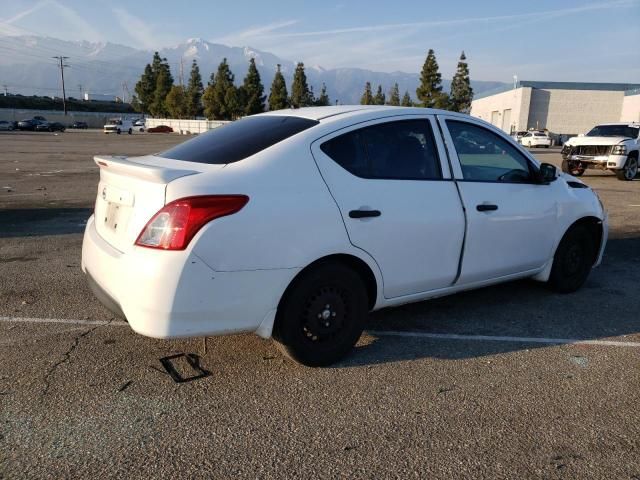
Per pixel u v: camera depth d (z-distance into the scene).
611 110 60.25
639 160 16.86
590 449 2.78
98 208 3.80
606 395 3.34
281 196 3.26
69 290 5.16
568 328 4.43
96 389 3.29
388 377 3.53
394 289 3.83
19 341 3.97
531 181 4.76
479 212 4.20
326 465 2.62
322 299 3.50
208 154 3.56
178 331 3.03
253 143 3.54
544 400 3.27
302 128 3.61
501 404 3.21
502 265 4.50
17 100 102.44
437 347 4.01
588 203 5.19
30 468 2.56
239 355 3.80
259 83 76.12
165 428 2.91
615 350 4.01
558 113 61.31
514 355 3.90
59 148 30.42
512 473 2.58
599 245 5.46
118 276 3.13
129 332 4.16
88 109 115.12
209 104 76.69
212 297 3.06
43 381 3.38
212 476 2.54
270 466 2.61
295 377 3.50
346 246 3.48
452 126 4.25
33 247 6.92
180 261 2.96
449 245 4.05
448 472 2.58
